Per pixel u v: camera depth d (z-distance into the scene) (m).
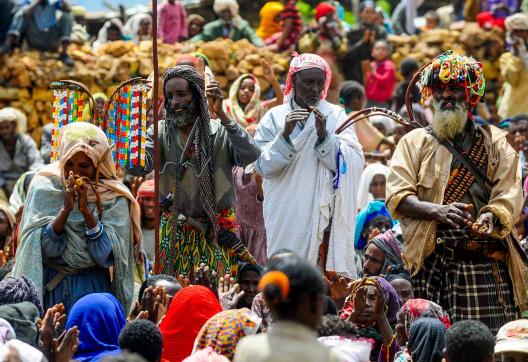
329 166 17.27
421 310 15.18
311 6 37.25
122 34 33.66
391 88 31.88
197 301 14.09
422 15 38.62
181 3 33.34
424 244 16.09
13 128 26.44
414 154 16.41
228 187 16.73
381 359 15.07
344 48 32.16
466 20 34.88
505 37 33.94
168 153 16.77
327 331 13.16
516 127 26.31
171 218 16.66
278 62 32.34
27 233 15.49
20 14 31.36
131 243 15.88
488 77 33.84
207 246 16.72
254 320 13.27
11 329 13.16
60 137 15.86
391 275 17.45
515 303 16.20
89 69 31.80
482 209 16.05
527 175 22.52
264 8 33.84
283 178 17.33
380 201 20.98
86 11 37.16
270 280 9.96
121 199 15.90
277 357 9.70
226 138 16.77
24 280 14.54
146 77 31.92
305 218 17.25
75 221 15.52
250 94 23.64
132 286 15.81
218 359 12.21
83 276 15.62
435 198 16.22
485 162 16.28
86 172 15.72
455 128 16.23
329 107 17.77
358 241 20.84
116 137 17.31
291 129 17.02
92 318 13.89
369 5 32.88
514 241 16.27
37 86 31.44
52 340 13.25
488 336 12.31
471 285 16.14
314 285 10.06
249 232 19.20
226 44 32.28
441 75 16.19
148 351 12.23
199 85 16.53
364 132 26.17
